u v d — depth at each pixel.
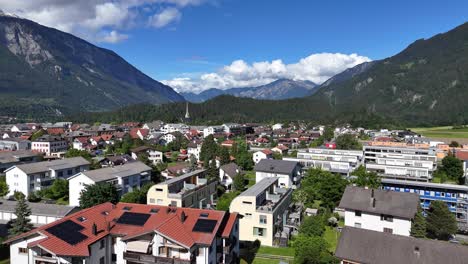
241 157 137.12
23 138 190.88
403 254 42.66
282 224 67.50
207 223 43.78
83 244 40.12
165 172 114.44
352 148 167.62
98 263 41.94
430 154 139.25
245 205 61.97
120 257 44.28
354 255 43.97
